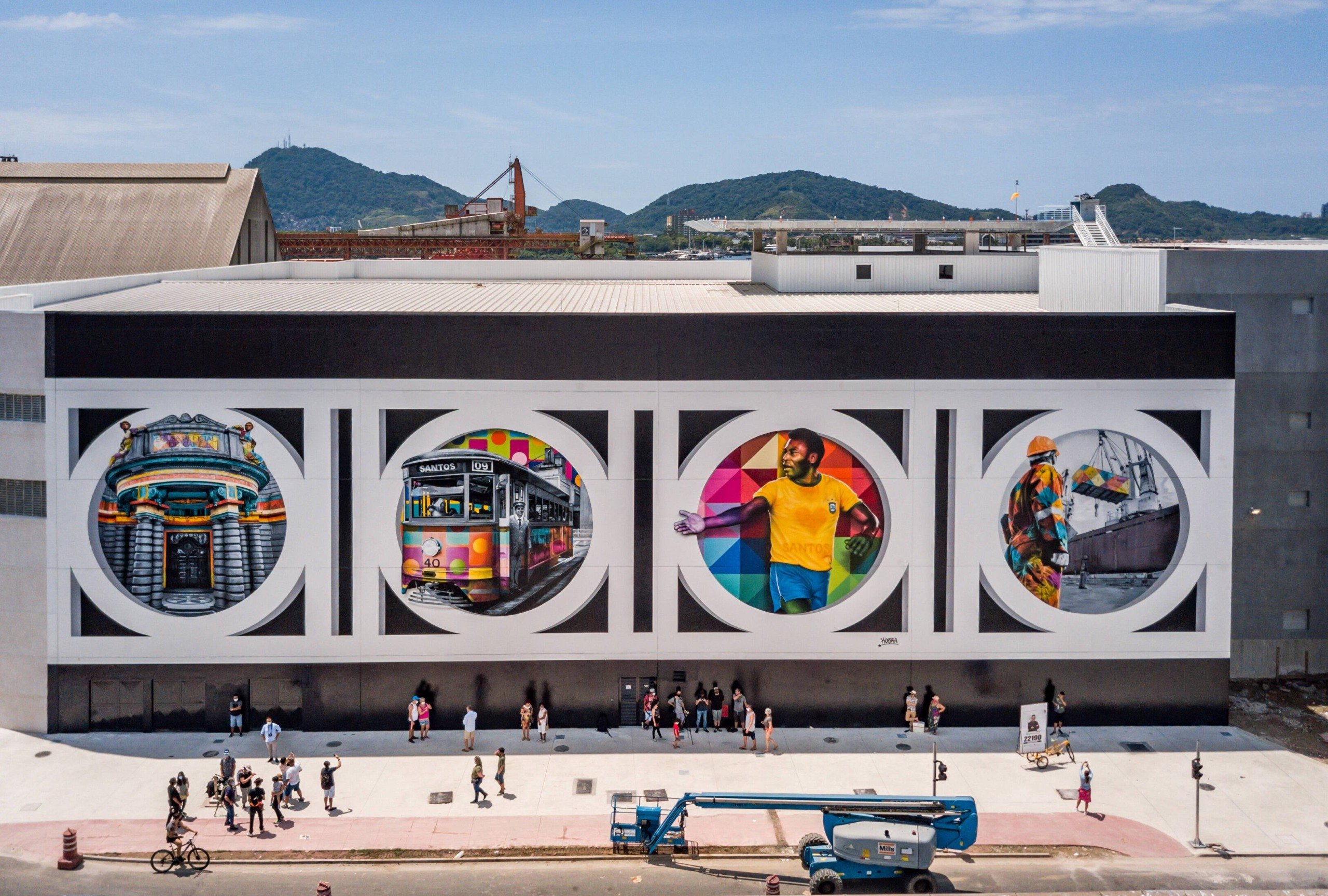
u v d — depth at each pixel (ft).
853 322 145.18
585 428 145.79
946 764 137.49
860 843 109.70
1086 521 147.95
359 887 111.45
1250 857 118.01
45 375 143.13
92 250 242.37
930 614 148.05
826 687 148.36
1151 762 139.54
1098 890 111.86
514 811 126.11
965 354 145.89
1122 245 211.20
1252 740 146.41
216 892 110.42
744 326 145.07
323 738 145.18
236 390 144.05
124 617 145.59
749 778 133.59
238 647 146.20
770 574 147.23
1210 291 164.66
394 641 146.61
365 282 217.97
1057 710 146.41
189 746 142.82
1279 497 167.43
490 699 147.64
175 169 259.80
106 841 119.65
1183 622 149.38
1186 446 147.74
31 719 147.23
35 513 145.48
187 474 144.66
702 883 112.78
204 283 201.16
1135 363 146.51
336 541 145.69
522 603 146.82
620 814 122.31
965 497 146.82
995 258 189.16
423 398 144.77
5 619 147.13
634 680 148.05
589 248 421.18
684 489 146.30
